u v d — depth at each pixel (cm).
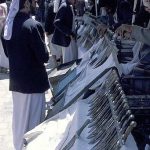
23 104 461
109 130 286
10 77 464
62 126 416
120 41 459
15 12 443
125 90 335
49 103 589
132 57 421
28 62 446
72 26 729
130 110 274
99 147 289
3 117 627
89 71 488
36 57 444
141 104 309
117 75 339
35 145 398
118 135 263
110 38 494
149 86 337
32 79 451
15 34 441
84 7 966
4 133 564
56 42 741
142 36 362
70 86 532
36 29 435
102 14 701
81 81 507
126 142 260
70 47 741
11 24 444
